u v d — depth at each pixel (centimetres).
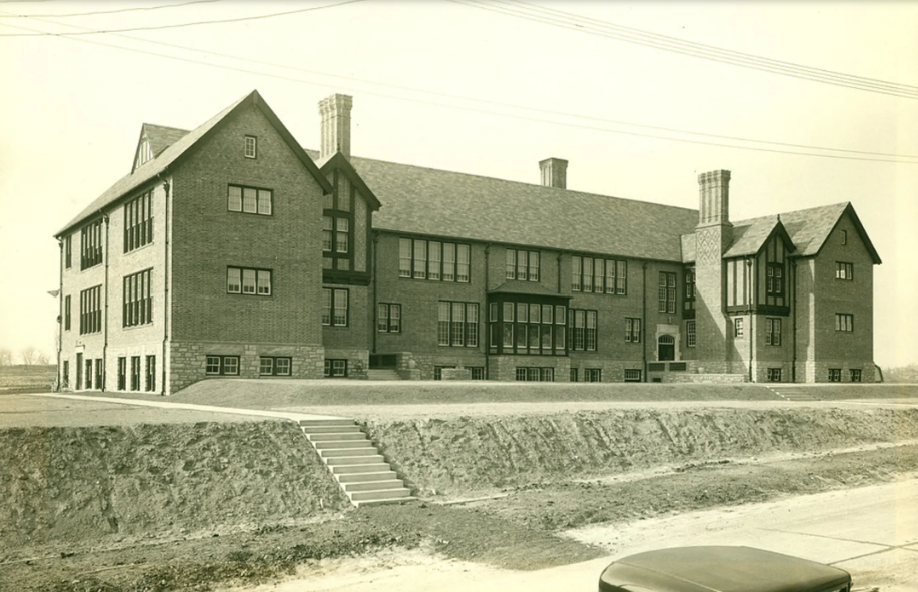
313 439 2147
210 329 3612
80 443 1842
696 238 5684
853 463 2734
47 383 6494
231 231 3688
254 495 1855
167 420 2145
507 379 4891
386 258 4609
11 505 1620
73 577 1366
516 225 5259
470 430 2398
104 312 4300
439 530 1720
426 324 4728
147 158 4206
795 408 3462
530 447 2427
